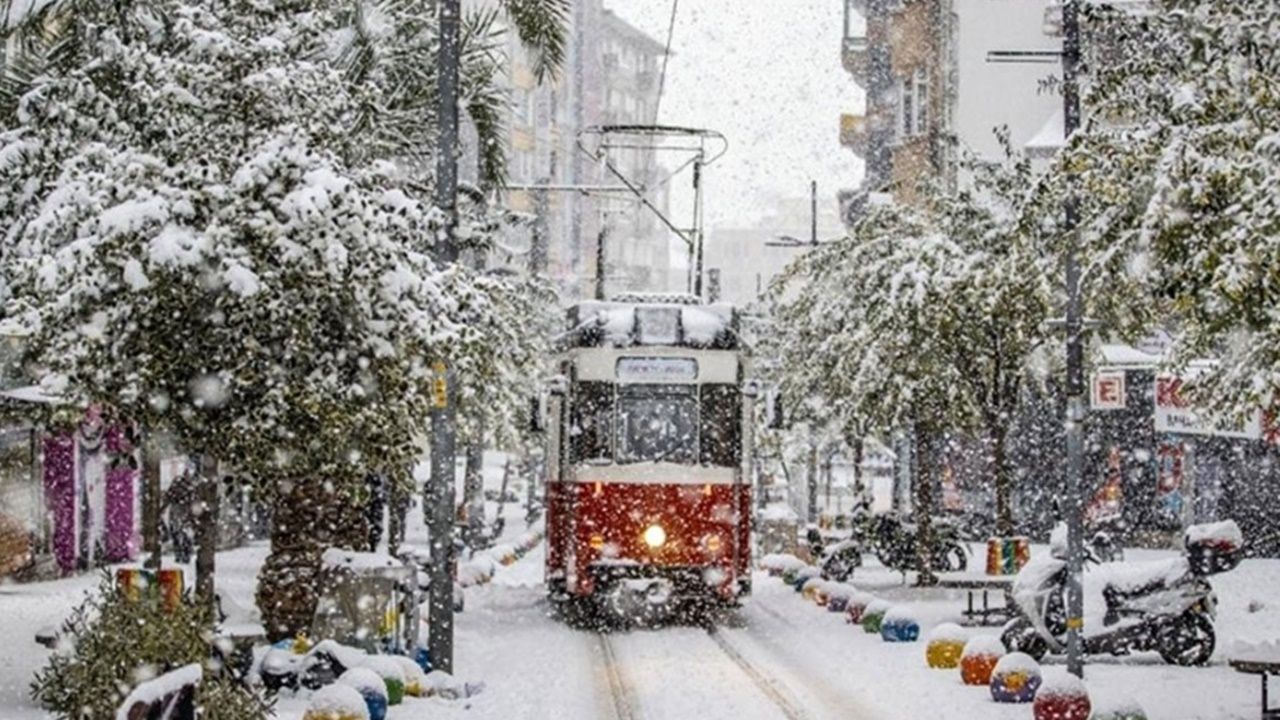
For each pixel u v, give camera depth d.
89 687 15.02
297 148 17.25
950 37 53.97
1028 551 35.22
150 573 19.42
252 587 34.31
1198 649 22.86
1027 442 49.72
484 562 39.19
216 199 17.19
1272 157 14.33
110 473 40.22
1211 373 22.11
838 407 36.91
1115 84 16.27
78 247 16.92
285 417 18.03
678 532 27.72
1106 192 15.91
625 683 21.08
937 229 32.75
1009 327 31.83
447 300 18.23
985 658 20.77
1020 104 53.50
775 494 71.69
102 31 19.48
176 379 17.66
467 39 25.36
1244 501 43.97
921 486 35.44
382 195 18.14
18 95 20.27
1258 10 15.19
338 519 23.27
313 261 17.09
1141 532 46.56
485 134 26.16
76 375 17.36
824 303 36.62
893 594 33.81
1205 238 14.91
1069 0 18.91
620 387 27.97
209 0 19.30
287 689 19.16
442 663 20.59
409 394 18.69
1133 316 28.48
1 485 34.16
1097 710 16.83
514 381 40.84
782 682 21.14
